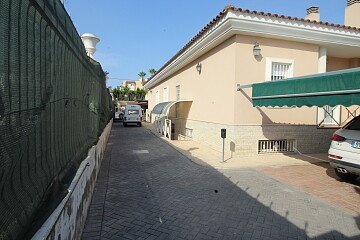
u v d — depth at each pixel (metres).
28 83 1.85
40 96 2.12
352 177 6.56
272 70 10.05
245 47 9.45
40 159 2.12
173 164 8.55
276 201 5.24
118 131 20.56
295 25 9.30
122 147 12.23
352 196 5.56
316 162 8.82
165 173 7.41
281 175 7.17
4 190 1.49
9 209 1.55
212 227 4.12
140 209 4.80
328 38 10.09
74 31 3.53
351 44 10.59
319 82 5.52
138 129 22.47
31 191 1.89
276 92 6.96
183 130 16.44
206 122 12.25
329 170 7.76
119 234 3.87
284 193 5.71
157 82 26.20
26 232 1.79
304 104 6.07
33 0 1.92
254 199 5.34
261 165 8.31
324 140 10.73
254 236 3.85
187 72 15.57
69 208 2.93
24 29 1.77
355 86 4.70
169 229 4.04
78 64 3.91
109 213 4.61
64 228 2.66
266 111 9.84
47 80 2.30
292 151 10.33
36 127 2.03
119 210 4.75
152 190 5.89
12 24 1.58
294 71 10.20
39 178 2.07
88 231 3.95
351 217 4.53
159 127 19.03
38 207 2.02
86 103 4.94
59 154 2.73
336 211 4.78
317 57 10.60
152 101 31.11
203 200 5.27
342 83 4.97
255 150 9.73
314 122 10.58
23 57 1.75
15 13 1.62
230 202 5.17
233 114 9.48
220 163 8.54
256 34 9.29
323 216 4.56
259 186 6.20
